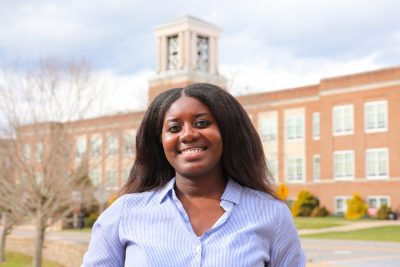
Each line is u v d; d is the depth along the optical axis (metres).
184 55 48.06
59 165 16.30
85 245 16.81
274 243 2.51
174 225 2.45
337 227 33.66
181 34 49.19
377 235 28.44
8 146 16.28
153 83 35.66
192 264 2.34
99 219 2.61
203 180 2.60
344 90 44.25
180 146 2.59
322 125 45.34
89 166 18.78
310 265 16.59
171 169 2.85
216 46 50.84
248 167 2.68
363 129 42.97
